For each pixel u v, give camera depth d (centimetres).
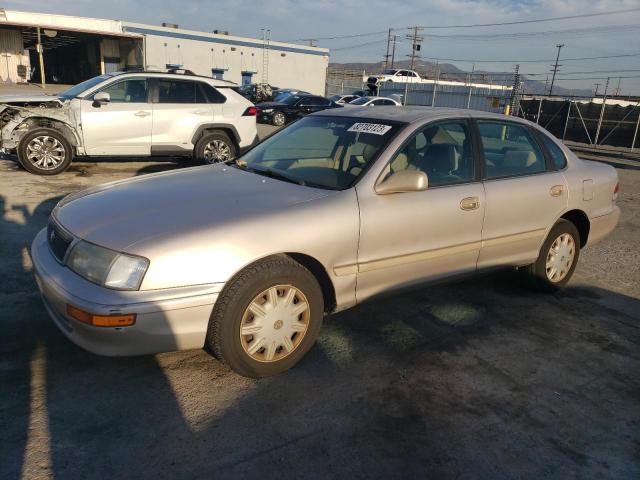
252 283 295
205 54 4403
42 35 3816
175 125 914
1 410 275
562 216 473
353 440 270
